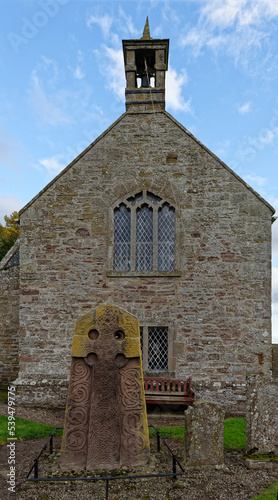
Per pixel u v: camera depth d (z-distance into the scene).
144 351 9.33
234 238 9.52
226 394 8.94
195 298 9.41
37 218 9.88
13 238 24.27
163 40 10.25
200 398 8.98
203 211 9.66
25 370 9.43
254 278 9.40
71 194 9.91
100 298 9.56
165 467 5.50
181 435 7.13
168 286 9.50
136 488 4.93
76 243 9.77
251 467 5.63
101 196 9.88
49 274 9.70
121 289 9.55
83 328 5.70
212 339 9.27
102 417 5.41
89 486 4.94
